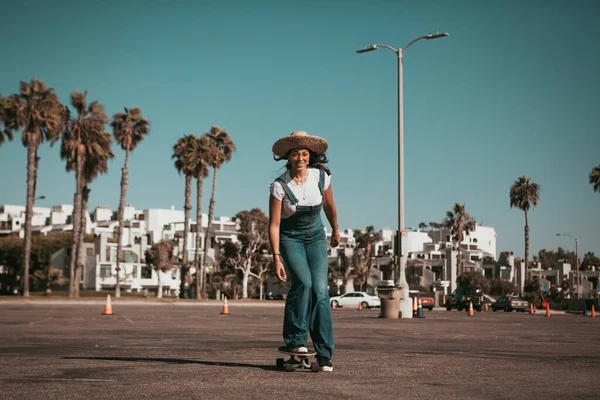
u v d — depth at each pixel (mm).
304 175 6016
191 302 53250
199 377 5336
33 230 137250
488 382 5211
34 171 53344
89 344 9406
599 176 64562
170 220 147375
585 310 40906
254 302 58031
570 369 6250
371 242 88750
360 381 5191
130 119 61375
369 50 26391
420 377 5484
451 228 91250
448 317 26719
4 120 50031
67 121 54250
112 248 104375
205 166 67250
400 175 24938
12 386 4859
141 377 5348
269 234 5980
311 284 5867
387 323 18703
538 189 77250
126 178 60812
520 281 109812
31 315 22391
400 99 25453
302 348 5812
